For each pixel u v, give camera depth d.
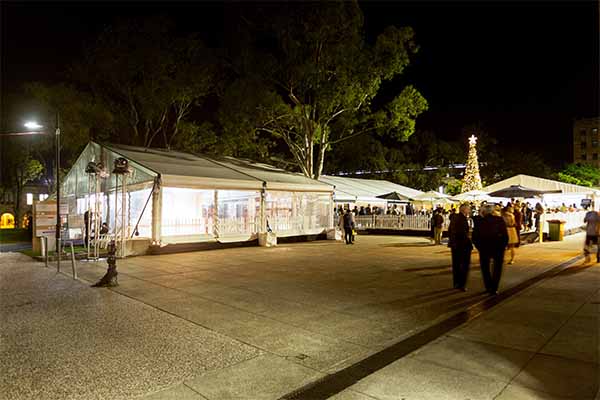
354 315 6.93
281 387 4.24
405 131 27.16
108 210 18.52
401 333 6.02
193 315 6.87
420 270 11.55
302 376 4.52
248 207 20.14
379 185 40.66
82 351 5.21
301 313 7.04
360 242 20.81
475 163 27.78
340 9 24.11
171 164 17.77
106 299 7.98
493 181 55.25
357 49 24.91
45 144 35.34
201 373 4.57
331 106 25.97
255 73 25.83
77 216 14.80
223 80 29.75
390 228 26.62
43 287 9.13
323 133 27.89
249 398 4.00
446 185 50.75
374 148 45.88
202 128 32.22
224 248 17.52
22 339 5.66
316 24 24.72
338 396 3.92
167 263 12.84
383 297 8.21
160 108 29.28
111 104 29.61
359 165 47.00
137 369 4.66
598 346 5.11
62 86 26.50
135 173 16.66
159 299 7.98
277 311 7.16
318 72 24.92
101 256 14.34
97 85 29.30
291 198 21.20
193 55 29.06
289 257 14.48
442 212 22.45
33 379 4.39
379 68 25.33
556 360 4.67
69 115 25.83
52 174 40.41
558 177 46.94
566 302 7.36
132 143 31.45
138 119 30.84
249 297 8.18
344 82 25.11
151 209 16.55
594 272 10.67
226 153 30.44
